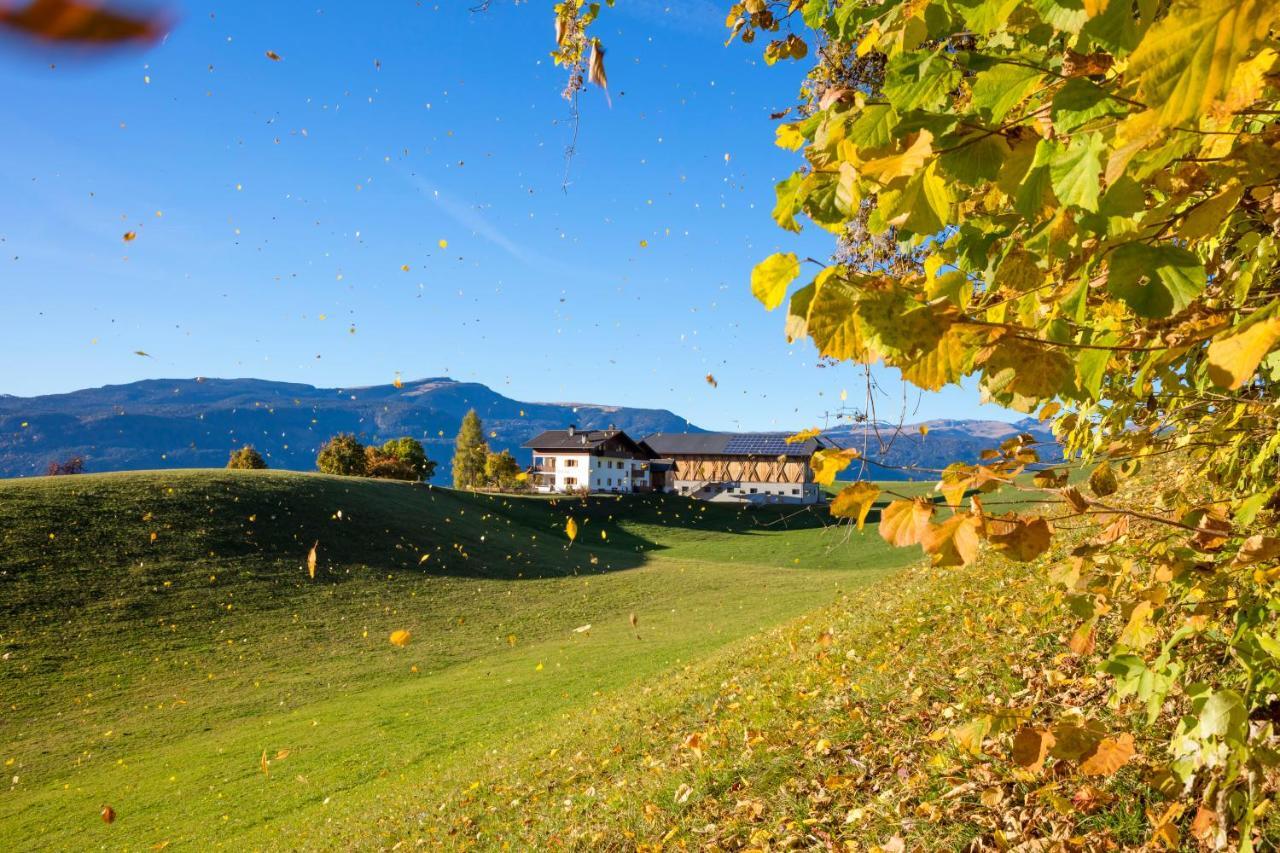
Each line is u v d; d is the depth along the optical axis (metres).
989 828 3.41
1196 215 1.15
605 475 80.31
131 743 17.77
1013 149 1.17
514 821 7.03
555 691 17.92
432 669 23.25
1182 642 2.37
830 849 3.94
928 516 1.38
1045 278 1.52
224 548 32.72
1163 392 1.91
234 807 13.16
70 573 27.92
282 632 26.39
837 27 1.67
